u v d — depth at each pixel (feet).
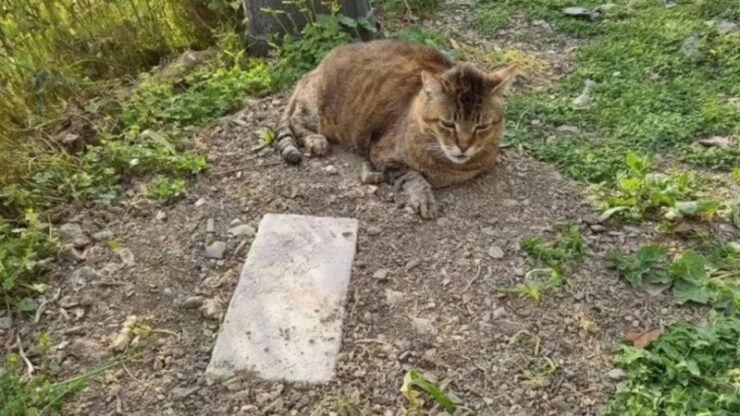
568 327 1.90
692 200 2.23
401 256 2.10
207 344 1.90
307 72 2.86
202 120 2.70
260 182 2.38
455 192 2.31
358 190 2.32
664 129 2.57
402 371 1.81
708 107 2.64
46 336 1.90
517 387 1.77
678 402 1.68
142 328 1.94
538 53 3.12
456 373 1.80
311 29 2.95
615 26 3.24
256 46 3.09
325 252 2.10
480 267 2.06
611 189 2.31
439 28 3.29
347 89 2.48
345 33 2.99
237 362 1.83
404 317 1.94
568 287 1.99
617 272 2.03
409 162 2.32
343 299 1.97
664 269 2.02
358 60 2.51
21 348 1.91
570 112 2.70
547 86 2.90
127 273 2.10
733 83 2.81
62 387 1.77
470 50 3.12
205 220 2.26
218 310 1.97
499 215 2.22
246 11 3.05
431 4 3.41
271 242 2.13
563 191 2.32
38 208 2.33
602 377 1.78
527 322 1.91
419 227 2.18
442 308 1.96
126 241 2.20
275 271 2.05
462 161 2.23
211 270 2.10
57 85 2.81
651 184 2.25
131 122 2.68
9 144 2.53
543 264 2.06
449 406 1.70
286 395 1.76
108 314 1.99
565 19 3.33
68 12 3.14
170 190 2.34
